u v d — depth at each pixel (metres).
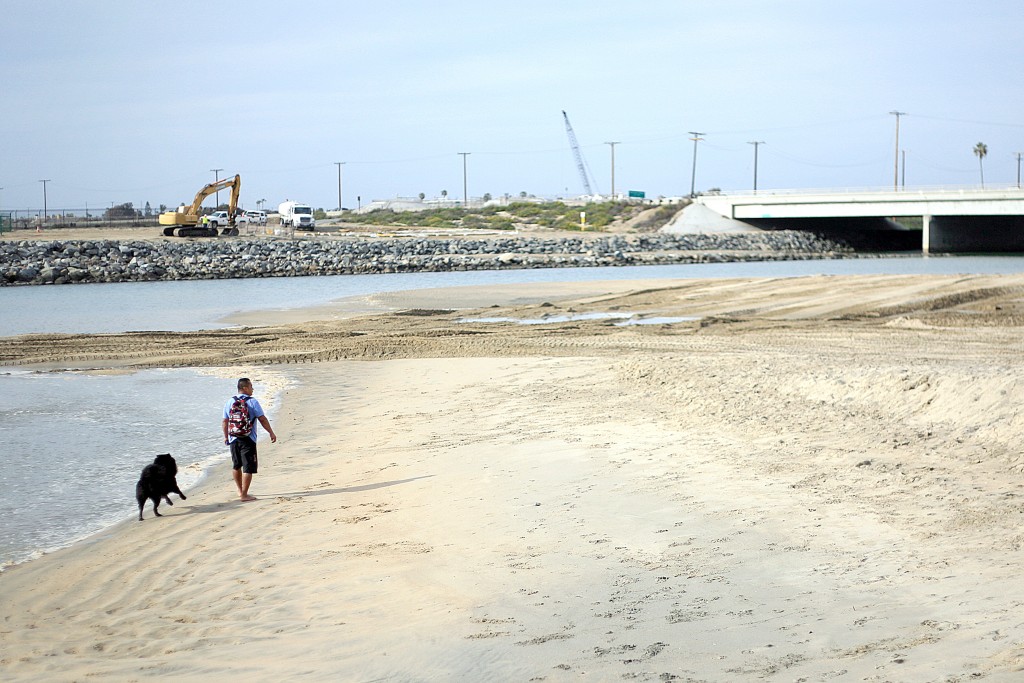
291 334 31.36
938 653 5.45
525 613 7.33
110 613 8.30
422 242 85.38
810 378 15.88
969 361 20.69
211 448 15.45
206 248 76.50
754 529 8.89
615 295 43.19
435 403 18.27
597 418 15.27
